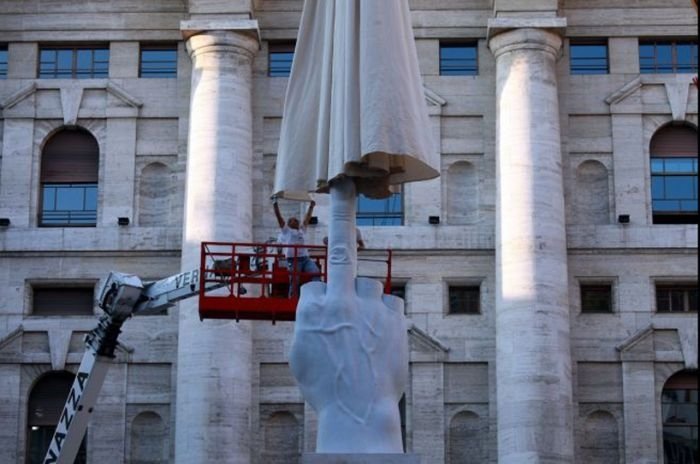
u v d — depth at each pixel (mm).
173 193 49938
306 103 22531
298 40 22719
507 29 49250
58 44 51312
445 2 51000
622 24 50875
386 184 22281
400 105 21266
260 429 47906
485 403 48094
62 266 49406
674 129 50656
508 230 47938
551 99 49125
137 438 48000
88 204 50219
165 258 49344
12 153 50219
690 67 51031
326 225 49469
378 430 20500
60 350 48688
